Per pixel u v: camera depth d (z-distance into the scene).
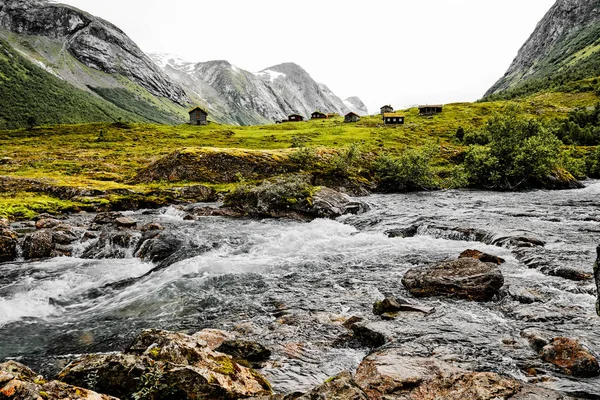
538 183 60.59
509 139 59.84
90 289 17.89
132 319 13.88
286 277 18.22
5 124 189.62
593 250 19.98
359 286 16.47
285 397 7.13
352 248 23.56
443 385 7.92
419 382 8.10
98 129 145.38
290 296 15.62
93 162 73.25
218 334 11.52
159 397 7.21
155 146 99.50
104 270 20.59
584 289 14.45
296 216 35.53
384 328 11.51
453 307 13.46
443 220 30.58
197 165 57.38
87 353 11.44
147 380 7.22
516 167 56.88
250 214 36.72
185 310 14.55
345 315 13.42
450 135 113.88
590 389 8.04
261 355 10.27
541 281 15.66
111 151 90.88
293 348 10.91
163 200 43.75
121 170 66.81
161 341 9.06
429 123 135.75
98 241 24.80
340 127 134.88
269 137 106.12
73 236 26.30
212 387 7.45
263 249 23.78
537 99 185.00
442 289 14.83
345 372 7.49
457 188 61.72
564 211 35.66
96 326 13.41
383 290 15.84
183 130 141.88
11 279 18.81
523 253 19.64
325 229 29.91
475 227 26.50
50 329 13.30
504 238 22.45
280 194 37.19
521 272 17.02
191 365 8.20
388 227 29.47
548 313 12.39
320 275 18.33
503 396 7.34
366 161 66.62
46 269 20.66
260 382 8.51
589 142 114.12
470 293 14.32
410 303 14.07
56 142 112.38
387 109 177.62
